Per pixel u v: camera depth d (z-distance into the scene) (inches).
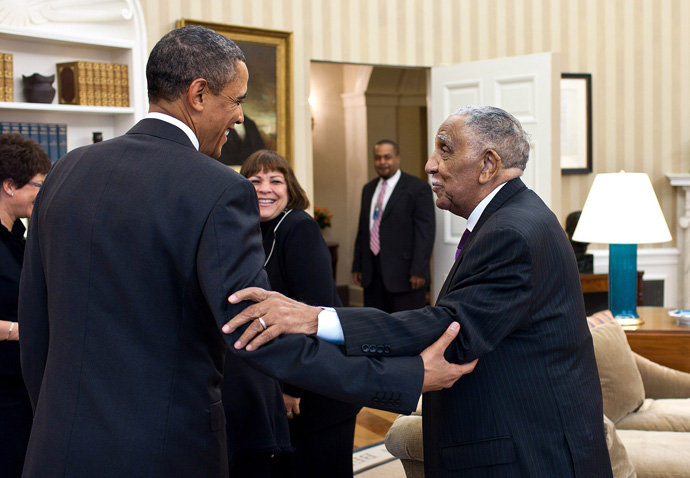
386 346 62.5
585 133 248.8
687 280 249.8
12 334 86.5
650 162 254.4
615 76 251.4
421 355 62.9
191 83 59.6
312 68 325.7
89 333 56.8
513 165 70.2
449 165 70.4
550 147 203.5
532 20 243.6
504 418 65.4
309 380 59.1
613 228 147.9
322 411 101.8
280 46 206.8
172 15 191.8
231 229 56.8
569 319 67.1
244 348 57.7
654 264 253.0
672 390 136.6
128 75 165.2
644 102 252.8
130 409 56.0
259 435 88.0
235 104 62.2
